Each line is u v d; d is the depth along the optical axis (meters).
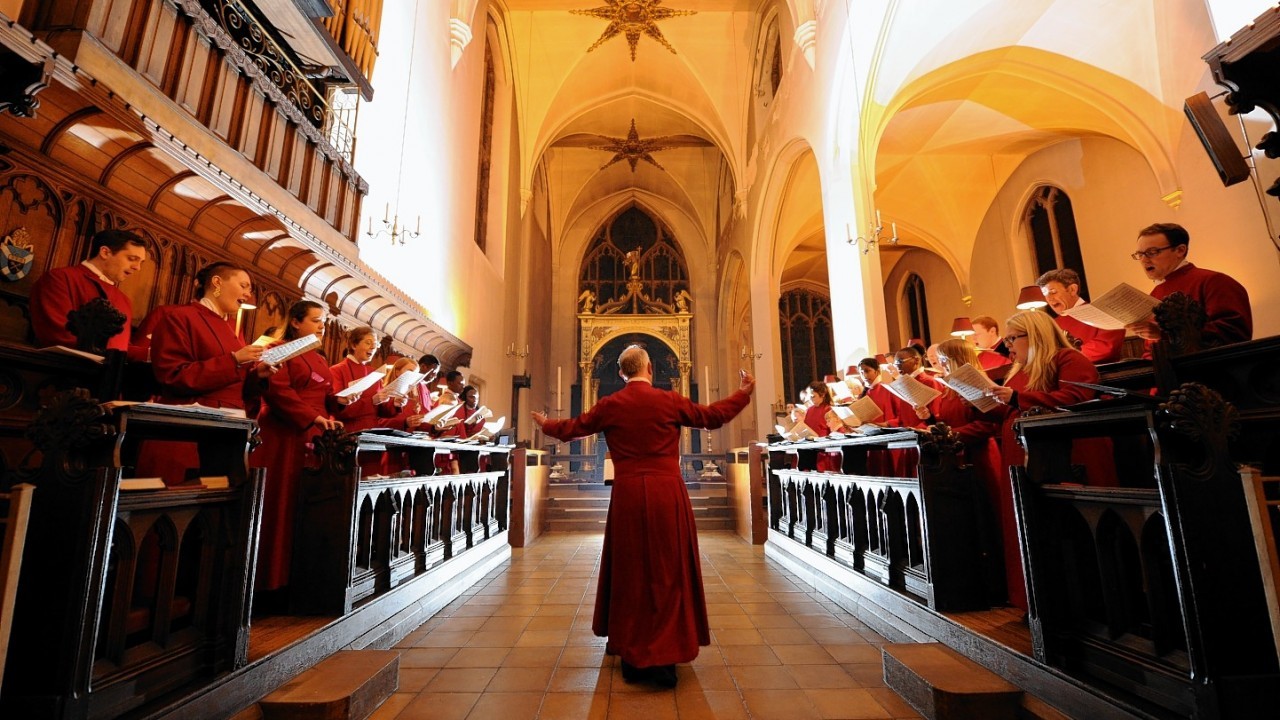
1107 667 1.80
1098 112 8.24
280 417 2.93
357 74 5.45
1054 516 2.07
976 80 8.87
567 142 18.27
